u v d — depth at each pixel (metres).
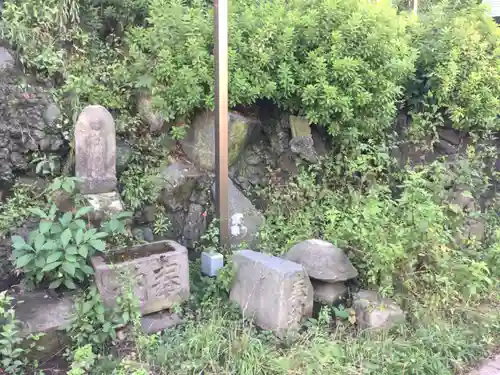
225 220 4.05
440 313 3.76
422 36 5.85
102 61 4.70
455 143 5.83
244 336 3.10
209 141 4.57
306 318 3.49
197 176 4.54
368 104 4.93
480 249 4.79
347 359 3.14
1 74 3.94
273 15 4.76
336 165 5.07
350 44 4.70
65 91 4.24
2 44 4.07
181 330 3.42
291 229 4.48
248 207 4.67
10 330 2.80
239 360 2.96
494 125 5.70
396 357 3.19
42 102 4.07
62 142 4.17
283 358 3.01
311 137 4.98
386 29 4.82
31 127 4.01
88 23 4.88
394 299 3.72
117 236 3.79
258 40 4.53
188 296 3.66
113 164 4.02
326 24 4.73
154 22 4.47
